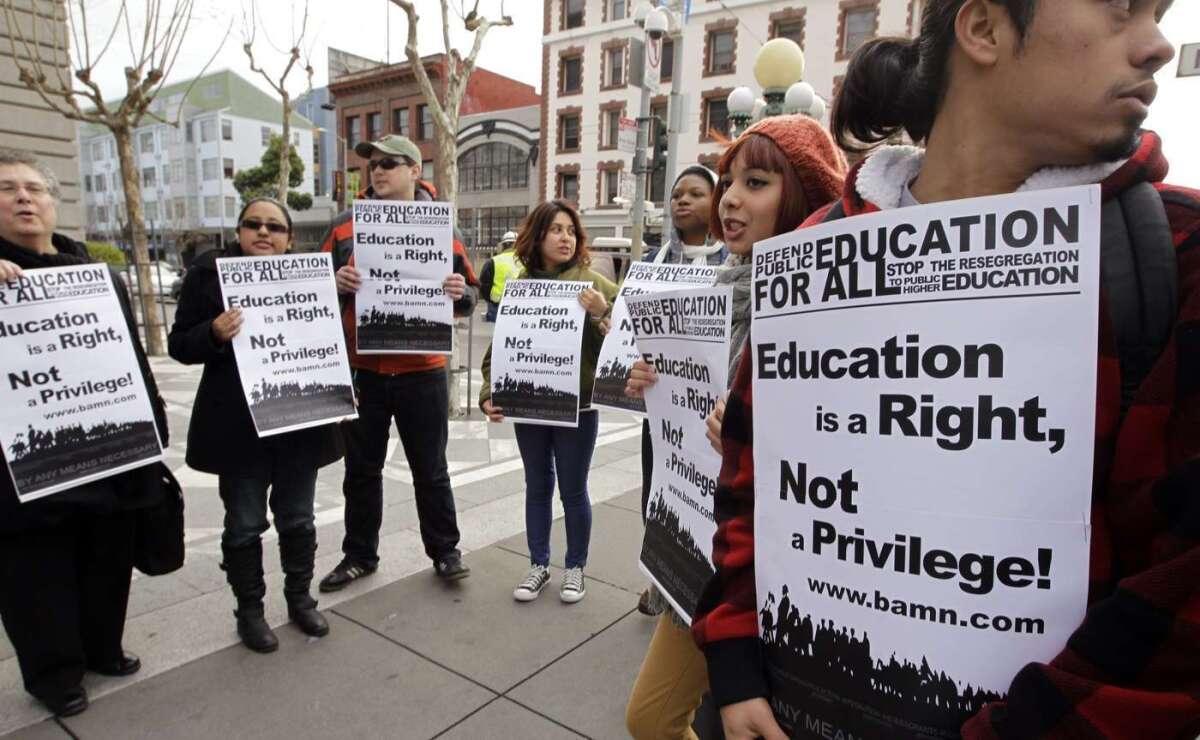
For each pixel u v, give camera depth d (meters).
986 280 0.78
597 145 31.05
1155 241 0.75
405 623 3.14
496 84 41.91
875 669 0.87
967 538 0.80
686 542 1.54
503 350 3.32
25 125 9.77
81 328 2.47
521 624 3.14
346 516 3.55
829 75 25.31
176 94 60.84
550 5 31.59
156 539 2.74
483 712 2.53
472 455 6.02
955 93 0.91
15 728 2.41
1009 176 0.88
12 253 2.44
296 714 2.50
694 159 28.17
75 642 2.47
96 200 68.94
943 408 0.81
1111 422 0.76
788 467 0.96
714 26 27.17
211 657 2.85
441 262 3.42
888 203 1.04
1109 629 0.71
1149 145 0.83
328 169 59.34
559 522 4.41
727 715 1.03
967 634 0.81
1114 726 0.70
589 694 2.64
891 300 0.84
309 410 2.97
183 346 2.82
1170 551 0.69
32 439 2.34
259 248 3.04
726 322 1.37
